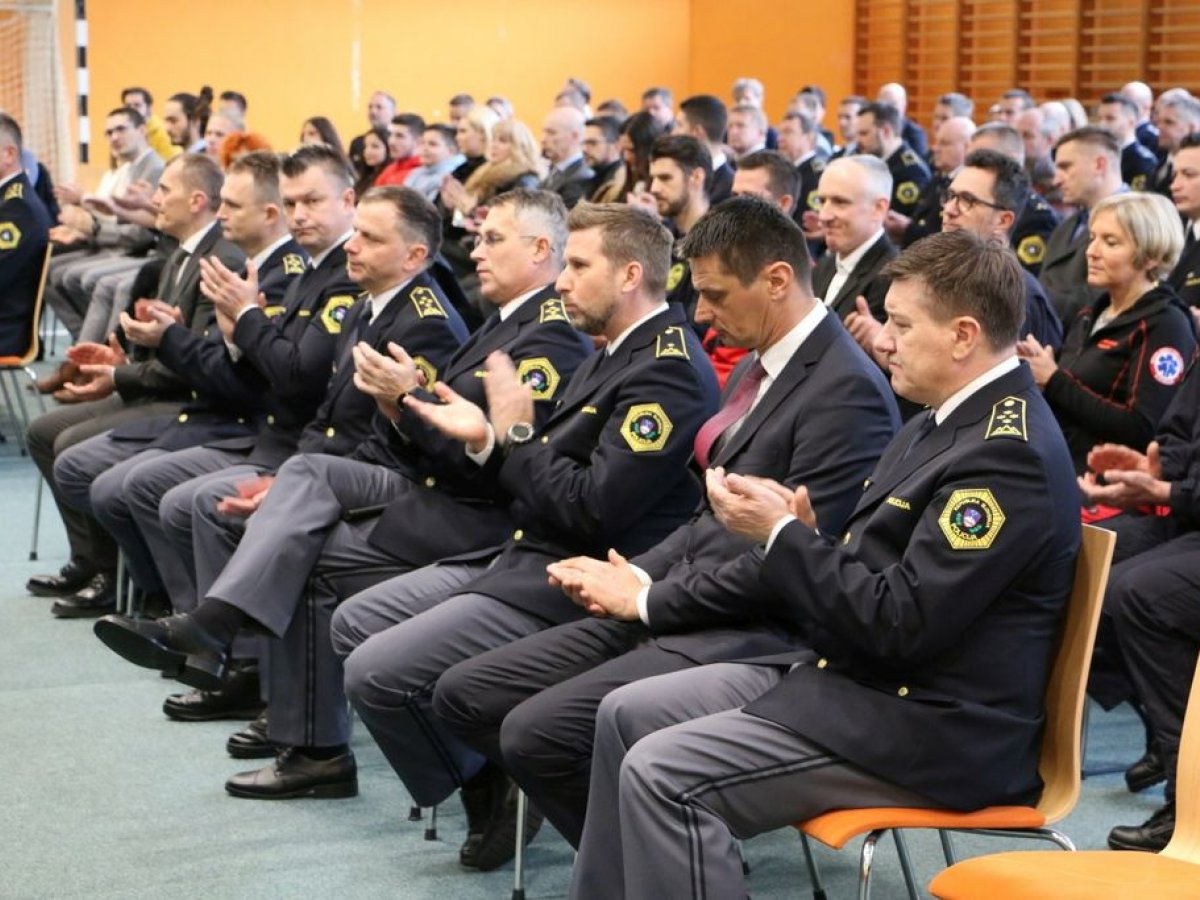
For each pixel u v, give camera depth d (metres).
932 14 12.38
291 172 3.89
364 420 3.61
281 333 3.90
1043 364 3.58
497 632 2.89
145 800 3.26
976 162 4.16
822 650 2.30
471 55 14.35
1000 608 2.18
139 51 13.44
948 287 2.22
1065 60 11.17
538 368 3.19
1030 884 1.89
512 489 2.92
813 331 2.63
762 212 2.62
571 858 3.01
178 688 3.96
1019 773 2.20
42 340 7.72
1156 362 3.53
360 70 14.07
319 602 3.25
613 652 2.73
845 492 2.53
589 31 14.56
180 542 3.87
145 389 4.61
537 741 2.54
